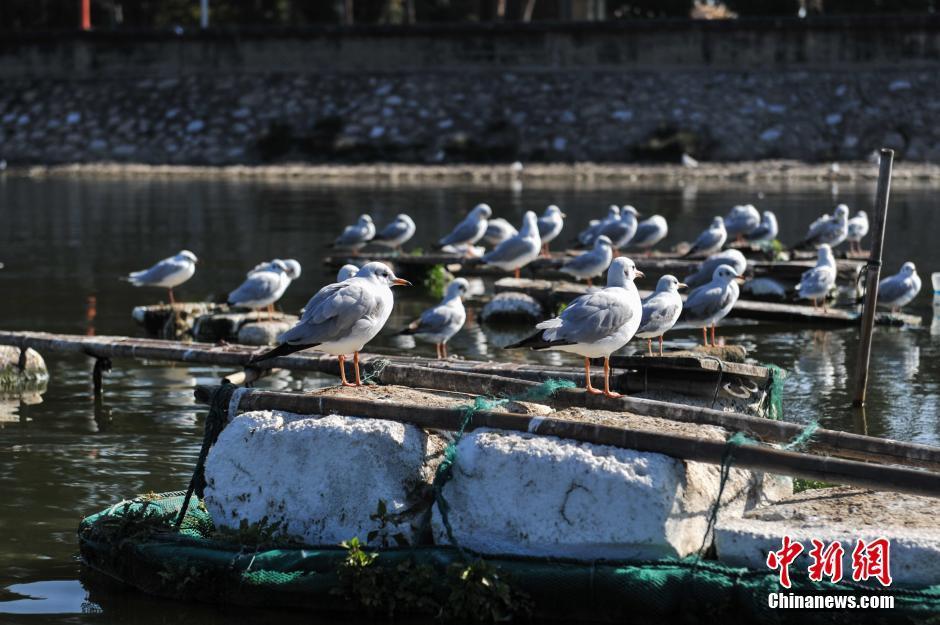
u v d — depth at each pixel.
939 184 44.16
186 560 9.39
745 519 9.38
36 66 59.91
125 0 72.62
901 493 9.41
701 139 50.22
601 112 52.22
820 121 50.41
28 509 11.16
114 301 22.95
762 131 50.41
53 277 25.84
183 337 19.62
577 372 12.38
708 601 8.70
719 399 11.55
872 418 14.30
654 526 8.91
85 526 10.17
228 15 70.81
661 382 11.72
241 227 34.41
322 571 9.14
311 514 9.54
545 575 8.87
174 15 71.38
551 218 24.84
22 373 16.30
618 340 10.41
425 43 56.12
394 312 22.03
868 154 48.81
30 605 9.27
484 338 19.48
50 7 71.25
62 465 12.45
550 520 9.09
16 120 56.97
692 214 36.09
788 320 20.61
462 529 9.31
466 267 25.48
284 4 69.56
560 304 21.14
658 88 52.97
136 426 14.01
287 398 9.94
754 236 26.19
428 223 34.66
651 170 48.31
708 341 18.95
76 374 16.86
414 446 9.52
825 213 35.78
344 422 9.59
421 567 9.03
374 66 56.75
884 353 18.05
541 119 52.41
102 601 9.37
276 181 48.19
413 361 13.21
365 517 9.43
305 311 10.48
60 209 39.22
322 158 52.50
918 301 22.80
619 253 27.42
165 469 12.32
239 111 55.50
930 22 51.50
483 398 9.95
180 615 9.14
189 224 35.16
